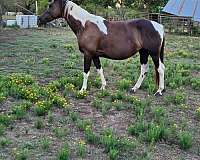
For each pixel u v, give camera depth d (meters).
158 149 6.34
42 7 38.72
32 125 7.07
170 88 10.56
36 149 6.03
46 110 7.73
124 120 7.64
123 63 14.31
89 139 6.42
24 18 32.66
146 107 8.52
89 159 5.79
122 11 39.66
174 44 22.59
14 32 25.86
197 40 25.80
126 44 9.29
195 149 6.46
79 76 10.73
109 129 6.95
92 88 9.97
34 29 29.62
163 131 6.78
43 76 11.12
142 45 9.39
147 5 41.16
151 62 14.41
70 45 18.38
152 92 9.80
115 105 8.37
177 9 29.14
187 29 32.25
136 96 9.47
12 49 16.66
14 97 8.71
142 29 9.34
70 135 6.71
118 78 11.45
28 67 12.38
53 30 29.52
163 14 34.50
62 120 7.41
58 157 5.66
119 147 6.18
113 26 9.38
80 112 8.00
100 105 8.31
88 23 9.31
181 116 8.17
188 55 17.47
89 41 9.26
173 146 6.52
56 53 16.09
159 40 9.38
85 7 40.41
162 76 9.64
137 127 7.00
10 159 5.64
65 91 9.30
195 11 28.48
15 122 7.17
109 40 9.27
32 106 8.15
